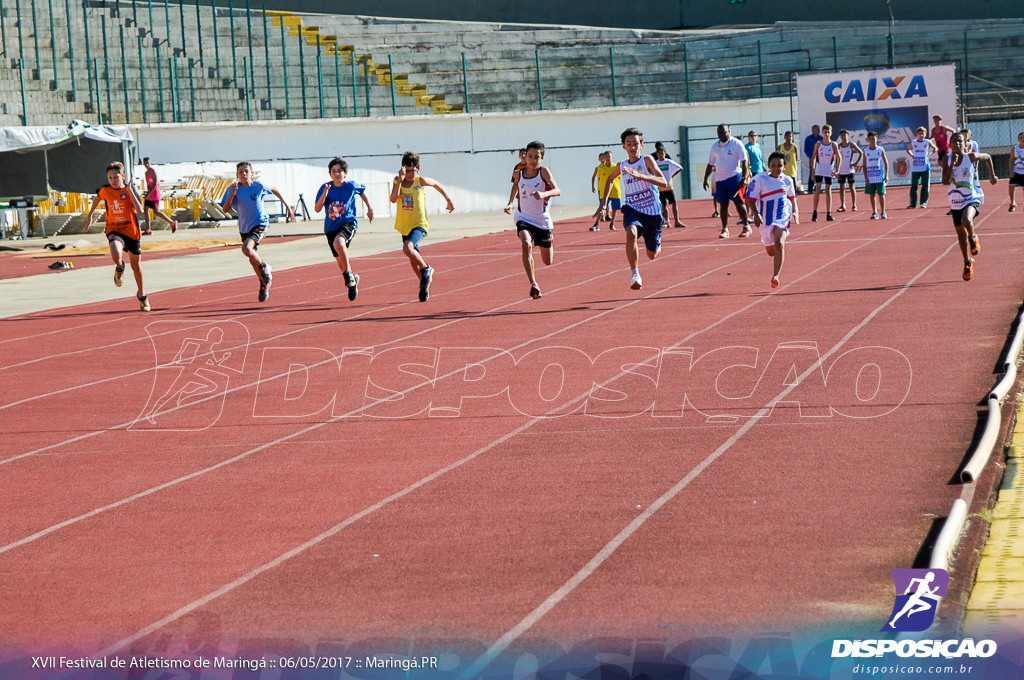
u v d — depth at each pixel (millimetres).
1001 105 53688
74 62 47750
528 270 17188
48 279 25516
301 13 56344
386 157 48594
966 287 16062
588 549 6551
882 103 47250
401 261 25984
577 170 51312
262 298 18891
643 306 16172
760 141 52375
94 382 12742
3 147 33906
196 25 52094
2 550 7094
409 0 59562
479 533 6934
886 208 34750
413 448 9109
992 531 6508
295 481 8312
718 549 6434
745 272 19719
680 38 59031
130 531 7344
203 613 5938
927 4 62000
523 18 61594
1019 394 9570
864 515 6859
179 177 44062
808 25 60000
